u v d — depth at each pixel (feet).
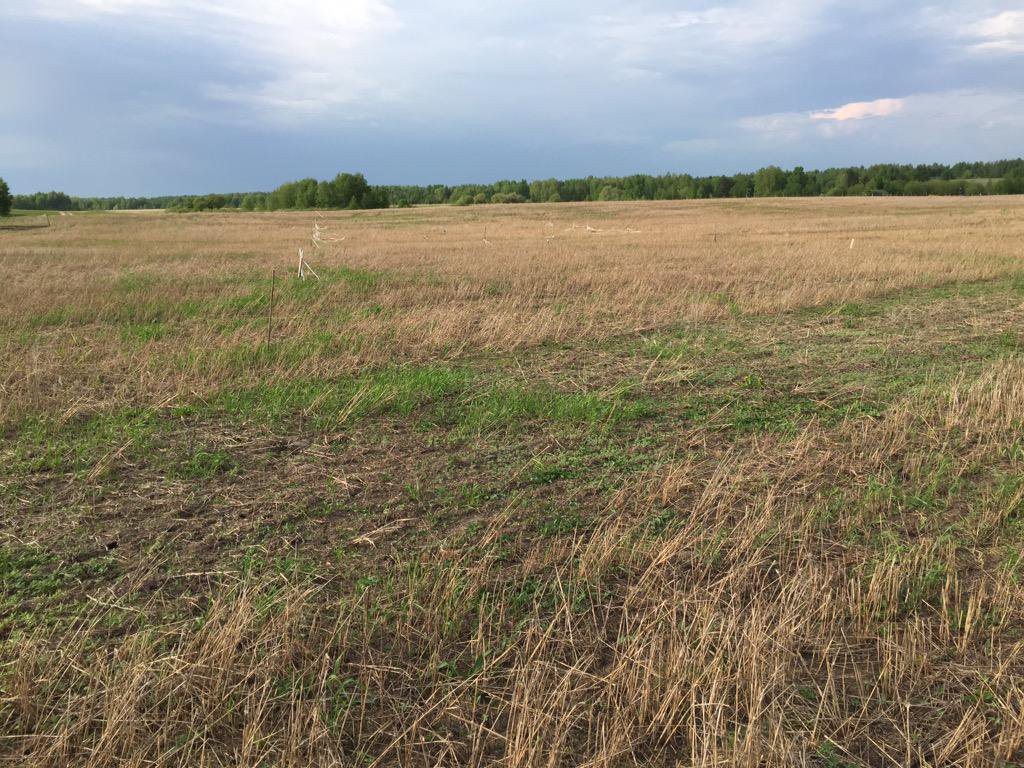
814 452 19.43
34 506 15.90
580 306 42.04
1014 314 39.27
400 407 23.02
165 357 28.17
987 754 9.29
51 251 81.56
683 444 20.22
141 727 9.42
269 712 9.79
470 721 9.75
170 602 12.38
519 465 18.74
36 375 24.81
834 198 251.60
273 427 21.47
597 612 12.32
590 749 9.36
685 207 207.82
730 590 12.74
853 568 13.46
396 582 13.03
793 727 9.72
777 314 40.63
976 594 12.61
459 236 112.68
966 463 18.13
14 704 9.83
